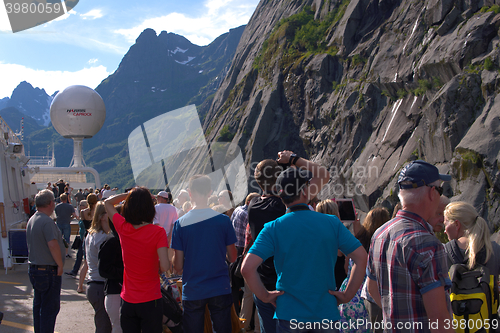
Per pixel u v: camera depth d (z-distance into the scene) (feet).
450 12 82.12
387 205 74.54
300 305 7.18
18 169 41.57
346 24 126.62
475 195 50.06
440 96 68.90
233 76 231.09
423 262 6.06
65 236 31.65
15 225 35.27
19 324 15.66
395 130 86.38
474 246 8.65
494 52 63.87
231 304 10.40
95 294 12.34
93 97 76.54
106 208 10.35
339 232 7.61
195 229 9.93
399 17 107.04
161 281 13.17
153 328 9.99
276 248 7.52
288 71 147.13
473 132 54.85
